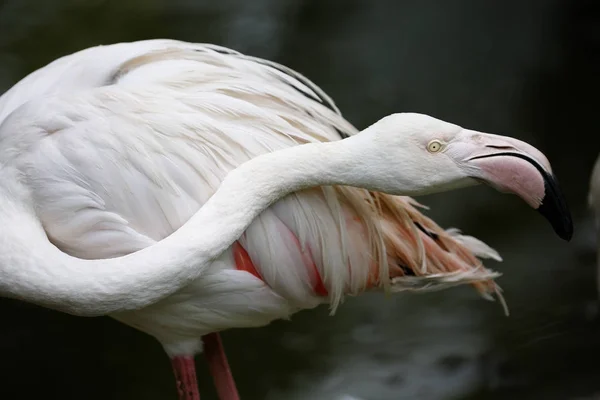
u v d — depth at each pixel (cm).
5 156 546
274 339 912
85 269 514
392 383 834
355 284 587
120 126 541
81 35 1409
